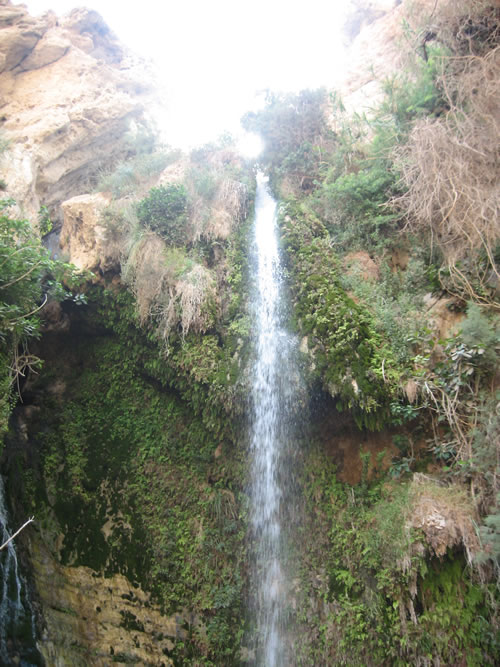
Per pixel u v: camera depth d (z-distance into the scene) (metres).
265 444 6.98
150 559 7.43
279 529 6.78
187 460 7.71
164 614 7.15
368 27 11.80
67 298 8.24
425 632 5.20
